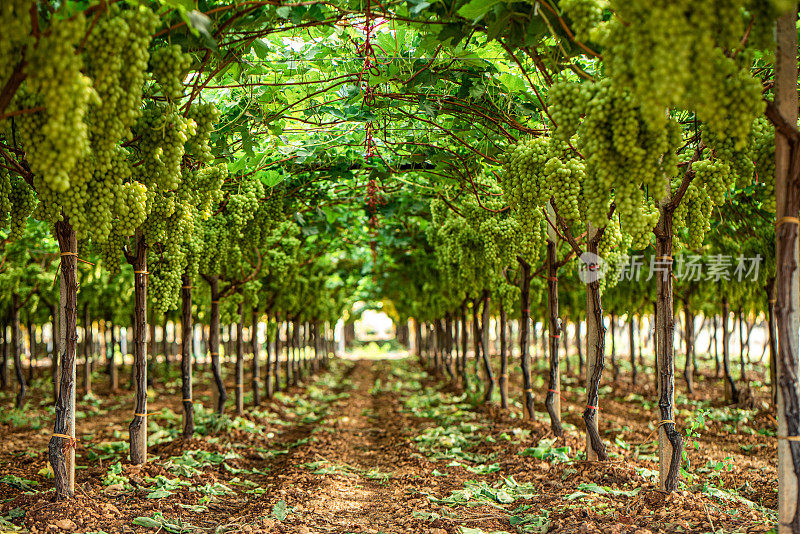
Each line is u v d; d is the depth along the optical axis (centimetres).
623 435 887
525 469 661
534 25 381
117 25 318
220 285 1021
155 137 404
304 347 2180
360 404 1476
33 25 295
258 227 835
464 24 418
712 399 1309
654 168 367
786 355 333
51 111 296
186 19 335
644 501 473
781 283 336
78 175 369
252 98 582
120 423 1092
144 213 426
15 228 476
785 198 336
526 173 500
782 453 334
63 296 468
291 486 600
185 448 754
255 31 433
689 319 1316
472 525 480
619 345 3117
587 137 369
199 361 2814
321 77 609
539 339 3594
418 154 733
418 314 2194
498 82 543
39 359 2911
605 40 323
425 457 779
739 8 285
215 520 505
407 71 533
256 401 1277
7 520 430
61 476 462
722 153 396
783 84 334
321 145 752
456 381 1722
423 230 1181
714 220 818
